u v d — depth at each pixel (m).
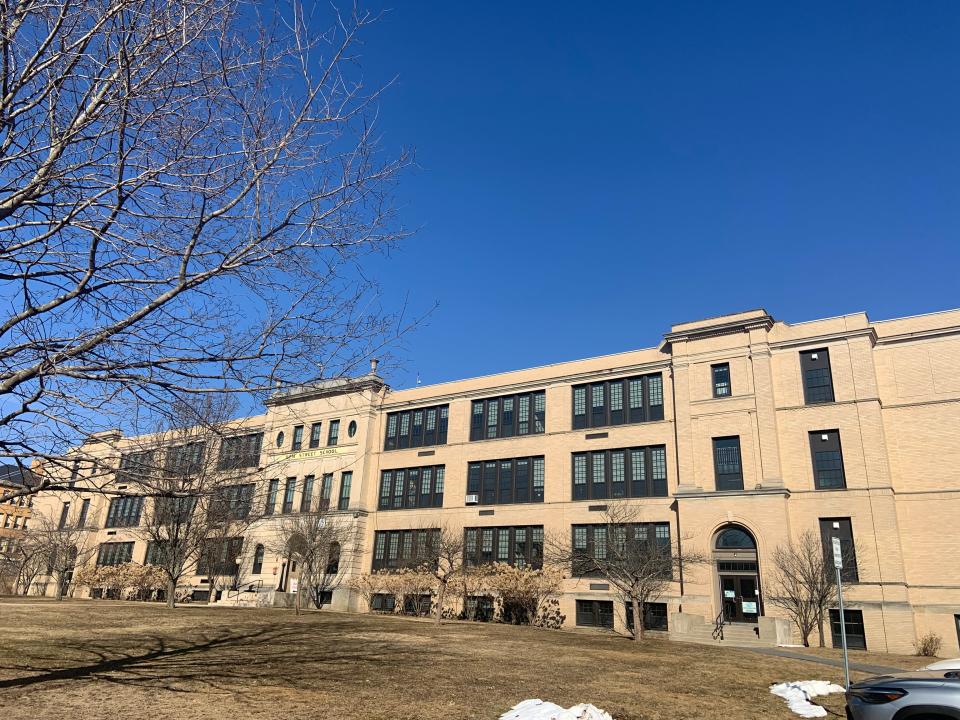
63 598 47.00
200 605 41.53
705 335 36.88
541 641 23.03
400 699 12.18
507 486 42.66
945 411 31.22
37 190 7.66
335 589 44.91
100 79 7.62
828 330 34.03
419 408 48.25
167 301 8.39
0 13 7.07
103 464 8.84
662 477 37.12
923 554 30.03
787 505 32.41
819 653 25.05
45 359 7.65
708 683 15.29
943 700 8.95
